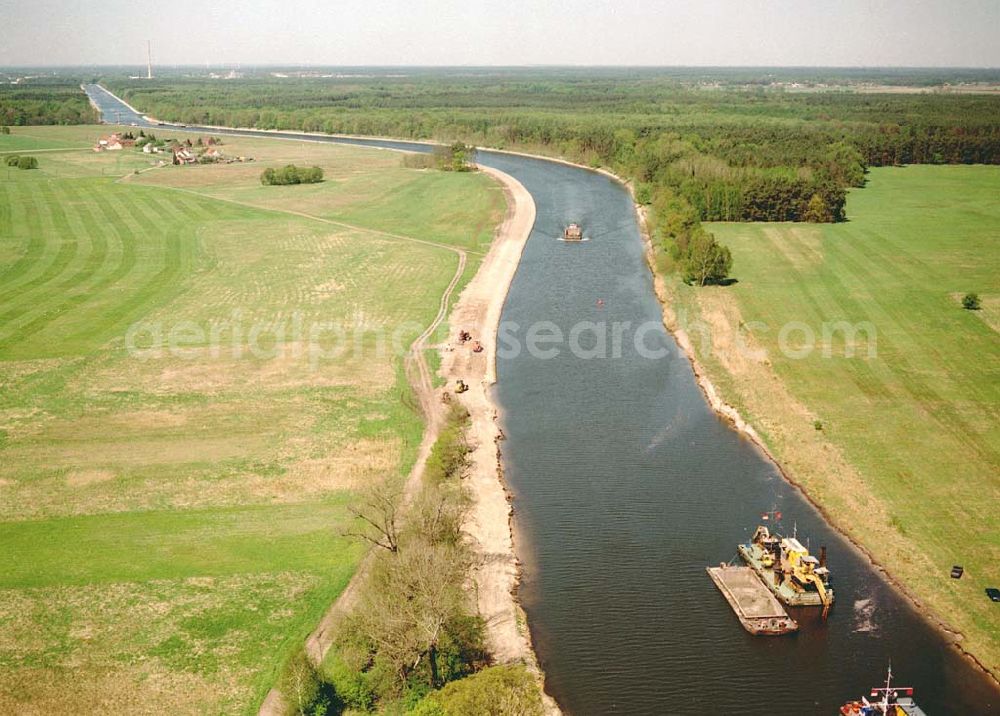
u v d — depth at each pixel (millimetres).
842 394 110188
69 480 90438
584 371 122188
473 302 151000
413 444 98812
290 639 66375
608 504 87750
